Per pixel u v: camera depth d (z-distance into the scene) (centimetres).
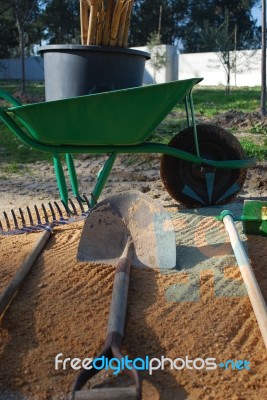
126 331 307
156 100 463
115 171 801
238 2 5709
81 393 235
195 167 544
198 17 5672
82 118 457
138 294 348
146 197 407
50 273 378
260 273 385
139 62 515
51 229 470
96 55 493
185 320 317
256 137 1045
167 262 388
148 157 877
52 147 478
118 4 495
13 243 454
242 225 477
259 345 296
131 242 397
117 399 233
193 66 3083
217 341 300
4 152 994
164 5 5547
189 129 535
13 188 711
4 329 312
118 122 467
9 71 3712
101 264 391
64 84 505
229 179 554
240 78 2883
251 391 262
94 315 324
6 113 467
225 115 1268
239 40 4716
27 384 272
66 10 5303
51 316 324
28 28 4256
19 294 350
